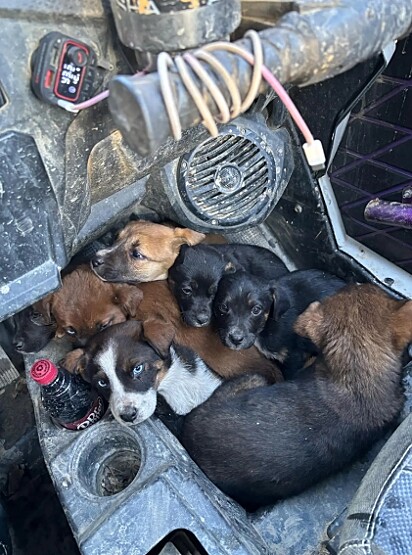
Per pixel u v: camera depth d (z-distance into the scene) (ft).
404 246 2.12
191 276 2.29
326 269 2.38
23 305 1.43
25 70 1.18
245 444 1.84
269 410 1.90
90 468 1.80
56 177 1.34
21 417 2.45
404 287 2.17
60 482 1.69
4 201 1.29
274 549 1.70
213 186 1.90
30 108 1.22
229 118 1.03
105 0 1.19
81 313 2.11
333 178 2.13
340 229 2.24
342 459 1.85
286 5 1.19
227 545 1.52
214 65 0.98
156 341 2.02
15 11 1.13
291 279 2.37
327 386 1.91
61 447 1.79
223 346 2.29
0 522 2.02
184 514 1.56
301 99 1.88
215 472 1.83
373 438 1.88
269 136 1.86
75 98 1.21
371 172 2.03
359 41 1.13
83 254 2.33
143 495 1.60
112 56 1.24
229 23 1.09
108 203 1.86
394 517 1.34
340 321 1.96
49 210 1.37
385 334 1.92
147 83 0.94
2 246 1.35
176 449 1.75
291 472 1.81
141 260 2.30
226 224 2.02
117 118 0.98
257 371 2.24
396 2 1.16
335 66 1.14
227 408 1.93
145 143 0.97
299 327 2.02
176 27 1.05
